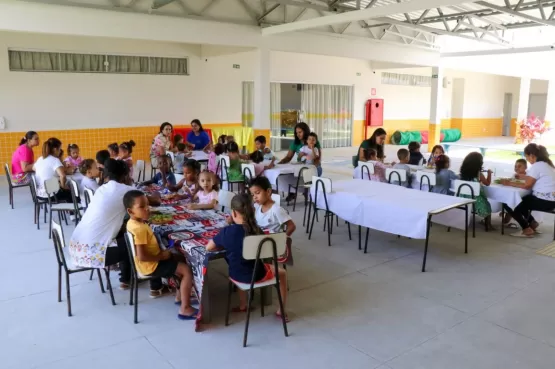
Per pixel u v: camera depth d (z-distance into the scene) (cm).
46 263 419
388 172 587
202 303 301
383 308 335
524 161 537
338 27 1045
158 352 274
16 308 330
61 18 702
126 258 333
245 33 900
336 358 270
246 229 284
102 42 962
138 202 291
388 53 1162
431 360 268
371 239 503
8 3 660
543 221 582
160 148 754
